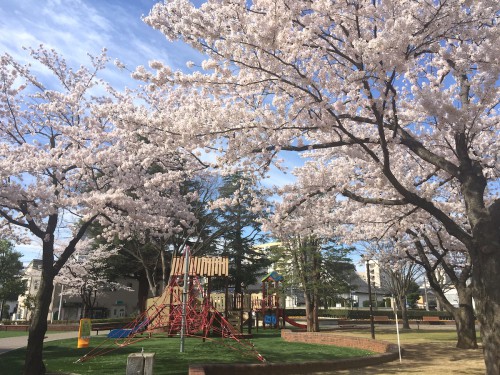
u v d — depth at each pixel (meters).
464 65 7.17
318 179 10.20
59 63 12.16
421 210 11.37
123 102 11.80
